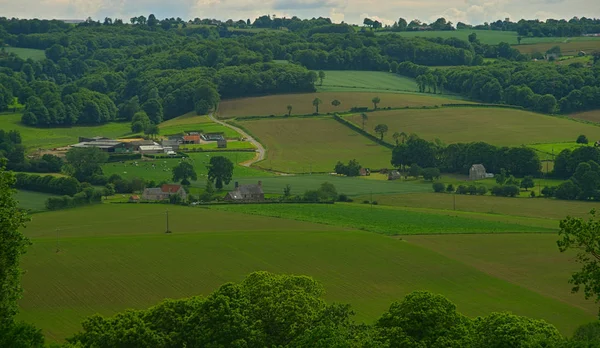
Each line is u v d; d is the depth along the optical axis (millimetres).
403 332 112000
